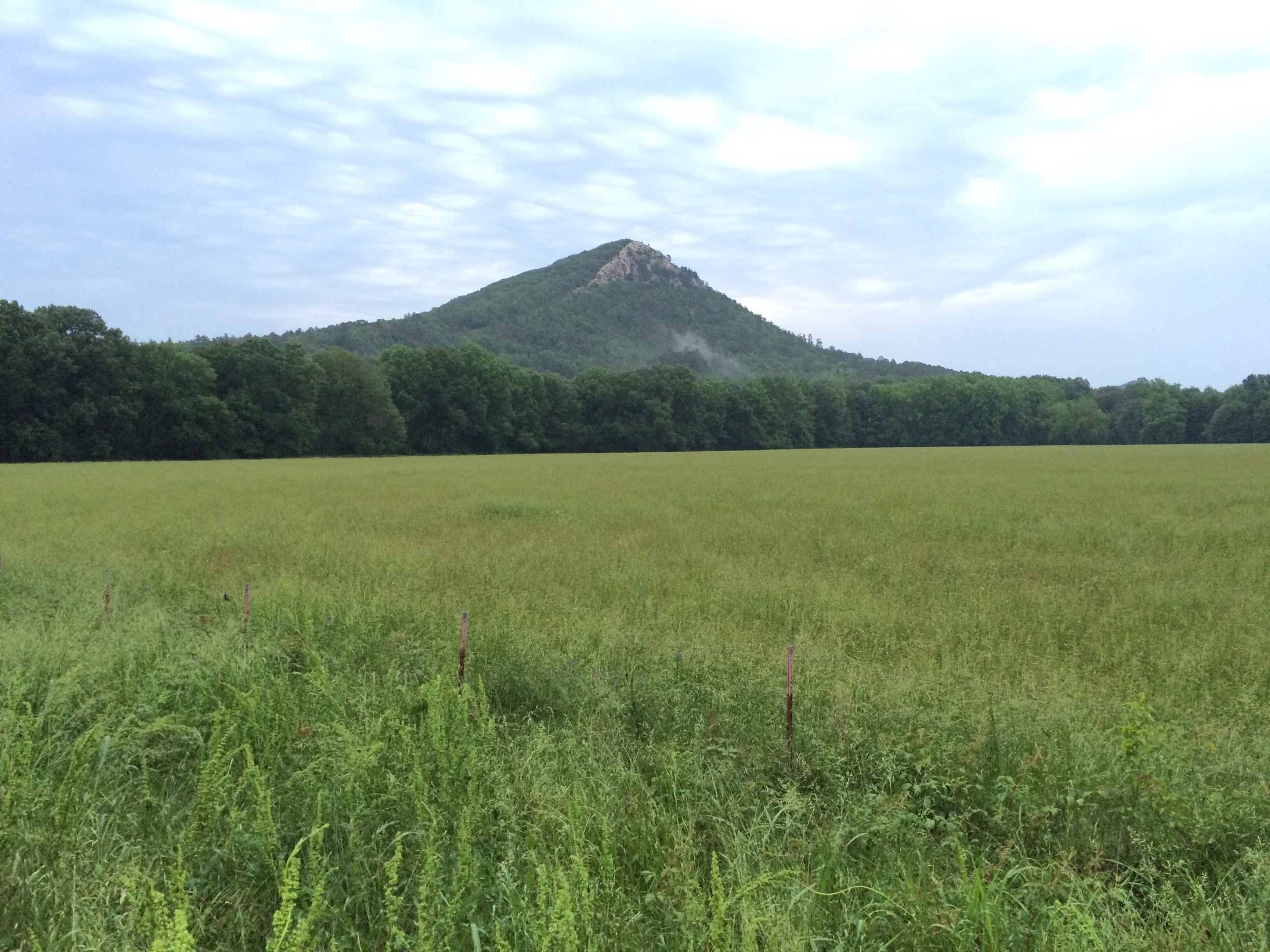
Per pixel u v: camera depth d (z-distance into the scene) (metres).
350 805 4.29
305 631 7.65
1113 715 5.84
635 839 4.06
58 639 6.94
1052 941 3.28
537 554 13.68
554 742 5.41
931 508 21.81
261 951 3.43
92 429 66.69
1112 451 80.69
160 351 71.69
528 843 3.93
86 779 4.43
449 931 3.16
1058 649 7.95
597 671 6.65
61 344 64.38
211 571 12.15
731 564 12.88
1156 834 4.09
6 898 3.45
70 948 3.17
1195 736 5.28
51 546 14.21
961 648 7.82
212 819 4.00
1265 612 9.25
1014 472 40.09
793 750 5.22
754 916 3.06
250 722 5.11
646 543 15.32
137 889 3.25
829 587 10.52
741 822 4.43
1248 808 4.27
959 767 4.78
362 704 5.62
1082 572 12.23
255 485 32.06
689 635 8.09
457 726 4.83
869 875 3.85
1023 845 4.10
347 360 86.12
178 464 56.81
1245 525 17.28
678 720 5.80
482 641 7.43
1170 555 13.73
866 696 5.98
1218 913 3.50
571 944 2.87
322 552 13.79
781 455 81.75
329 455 84.25
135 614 8.44
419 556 13.23
